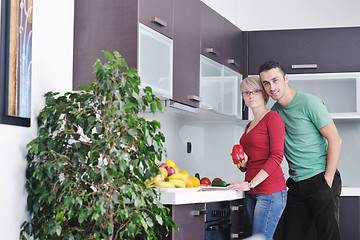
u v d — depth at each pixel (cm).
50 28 271
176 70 330
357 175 499
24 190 239
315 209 338
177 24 332
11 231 229
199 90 365
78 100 239
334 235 336
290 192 353
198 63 364
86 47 295
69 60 293
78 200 210
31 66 242
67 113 240
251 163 326
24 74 235
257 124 321
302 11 513
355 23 505
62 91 284
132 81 234
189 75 349
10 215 228
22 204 237
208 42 384
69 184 221
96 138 238
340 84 461
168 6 319
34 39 254
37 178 222
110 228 216
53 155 221
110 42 289
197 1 365
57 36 279
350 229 431
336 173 342
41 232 227
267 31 472
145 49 292
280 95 332
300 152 340
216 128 489
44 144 233
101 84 229
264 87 333
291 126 342
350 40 461
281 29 474
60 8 283
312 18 511
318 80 464
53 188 220
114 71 230
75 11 298
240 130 507
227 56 427
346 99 460
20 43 232
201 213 285
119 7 289
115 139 219
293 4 515
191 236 274
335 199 339
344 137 505
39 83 259
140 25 287
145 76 291
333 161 330
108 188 227
